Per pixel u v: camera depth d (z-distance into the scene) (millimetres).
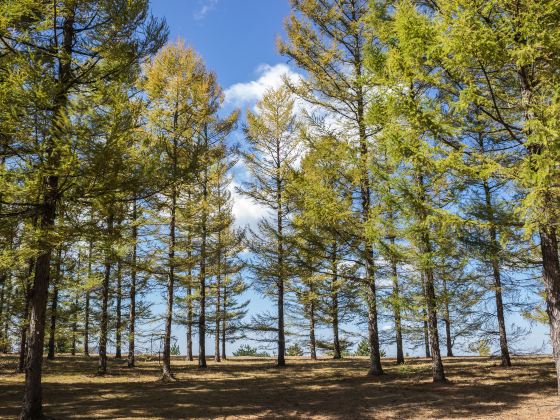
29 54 7133
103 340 16297
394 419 7914
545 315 14766
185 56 15781
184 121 15695
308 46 14266
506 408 8227
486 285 14734
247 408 9430
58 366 18562
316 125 13570
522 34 5926
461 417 7695
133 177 7777
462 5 6176
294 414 8688
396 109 7094
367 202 13516
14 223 7773
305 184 12781
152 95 14883
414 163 7473
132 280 18688
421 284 12258
